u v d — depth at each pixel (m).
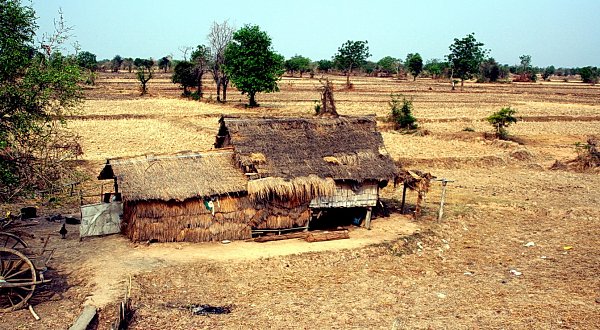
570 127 58.81
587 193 32.28
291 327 14.58
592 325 15.01
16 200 24.78
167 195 19.86
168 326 14.43
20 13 19.38
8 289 14.91
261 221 21.61
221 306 16.00
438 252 21.83
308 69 170.25
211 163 21.70
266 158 21.83
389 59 189.12
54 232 21.41
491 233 24.66
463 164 38.56
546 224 26.23
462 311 15.93
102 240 20.72
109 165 20.92
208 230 20.95
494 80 157.00
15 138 20.23
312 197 21.98
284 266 19.27
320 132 23.88
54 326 14.08
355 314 15.55
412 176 24.84
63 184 24.72
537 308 16.20
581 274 19.45
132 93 82.19
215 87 98.25
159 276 17.61
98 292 16.09
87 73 22.88
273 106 67.62
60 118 21.39
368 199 23.30
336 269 19.48
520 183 34.38
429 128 54.12
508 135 50.28
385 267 19.88
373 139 24.33
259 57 63.94
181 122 50.97
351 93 94.25
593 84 158.75
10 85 19.09
